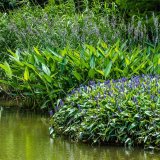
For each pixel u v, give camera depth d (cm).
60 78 1138
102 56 1141
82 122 902
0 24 1394
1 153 831
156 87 929
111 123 873
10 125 1027
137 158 809
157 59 1146
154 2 1433
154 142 853
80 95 960
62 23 1362
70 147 873
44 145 884
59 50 1202
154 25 1357
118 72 1120
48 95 1137
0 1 1811
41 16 1455
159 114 859
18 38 1313
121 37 1351
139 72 1142
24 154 828
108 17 1441
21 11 1523
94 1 1554
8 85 1254
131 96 906
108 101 901
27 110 1173
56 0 1688
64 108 962
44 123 1047
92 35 1289
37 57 1165
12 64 1208
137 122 866
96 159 808
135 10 1448
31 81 1169
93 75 1119
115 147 870
